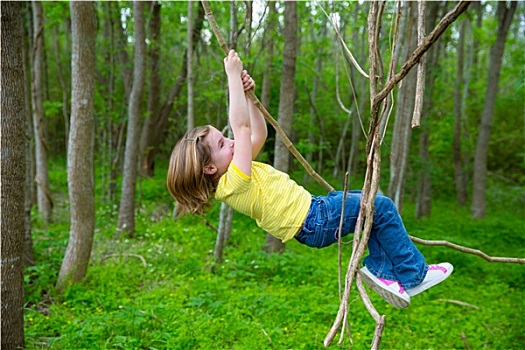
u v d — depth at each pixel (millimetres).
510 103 18734
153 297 5891
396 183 8898
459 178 15727
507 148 19609
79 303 5719
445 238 8914
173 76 15547
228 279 6738
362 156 16703
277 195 2410
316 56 10664
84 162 6074
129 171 9062
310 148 11914
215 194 2480
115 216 10523
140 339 4758
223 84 9312
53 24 9695
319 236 2396
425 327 5555
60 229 9164
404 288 2316
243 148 2318
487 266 8227
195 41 11188
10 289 4148
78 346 4566
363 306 5863
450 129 13594
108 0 10422
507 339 5316
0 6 3906
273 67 9586
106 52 12281
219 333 4941
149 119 14273
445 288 6965
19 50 4074
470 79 17266
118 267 6895
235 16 7020
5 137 4000
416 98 2008
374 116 2066
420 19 2107
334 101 13852
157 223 9883
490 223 11938
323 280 6805
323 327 5242
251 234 9234
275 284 6598
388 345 5035
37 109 9383
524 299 6566
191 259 7387
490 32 18734
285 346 4742
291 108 7867
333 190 2705
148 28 13070
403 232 2367
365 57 12570
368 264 2398
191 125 7617
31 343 4617
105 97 11781
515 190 16734
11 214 4105
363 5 9453
